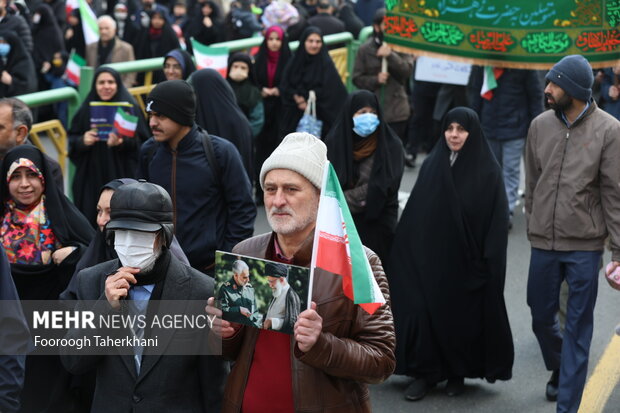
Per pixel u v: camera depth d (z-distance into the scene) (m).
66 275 4.56
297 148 3.27
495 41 7.09
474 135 5.79
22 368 3.61
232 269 3.21
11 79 10.02
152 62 8.34
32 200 4.56
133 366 3.45
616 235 5.10
